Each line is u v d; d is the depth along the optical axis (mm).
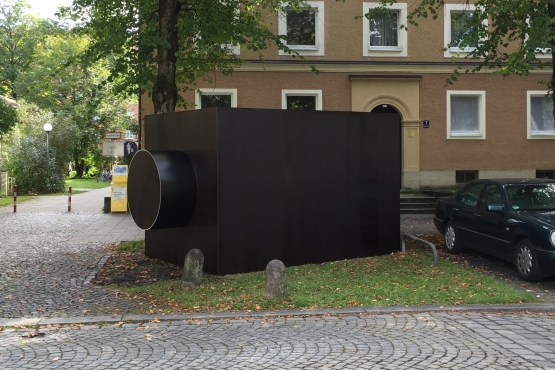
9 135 32812
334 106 20641
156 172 9469
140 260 10836
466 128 21328
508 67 12438
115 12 13984
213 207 9305
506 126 21141
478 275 8984
